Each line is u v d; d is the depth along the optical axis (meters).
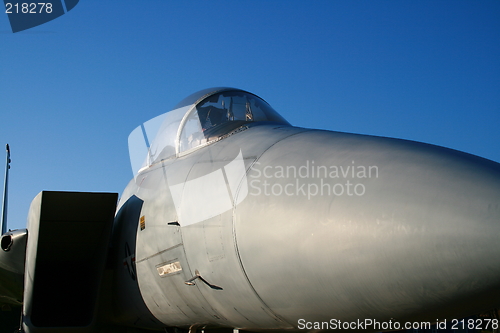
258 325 4.24
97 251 6.57
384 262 3.11
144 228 5.42
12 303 7.95
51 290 7.00
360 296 3.29
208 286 4.32
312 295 3.50
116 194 5.95
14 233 6.31
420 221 3.04
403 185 3.25
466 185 3.09
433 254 2.97
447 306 3.12
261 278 3.74
